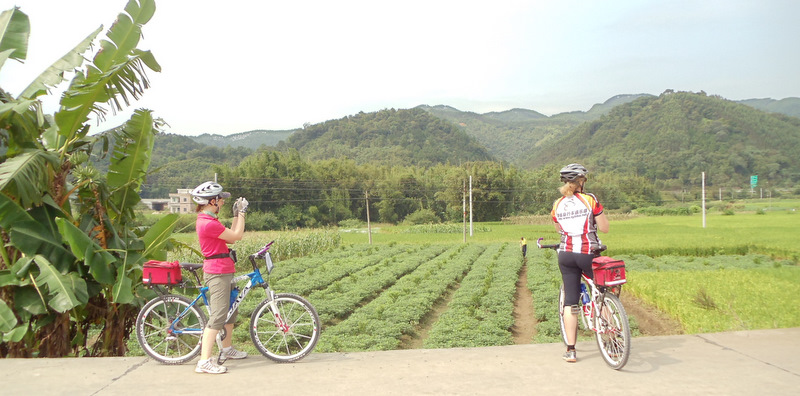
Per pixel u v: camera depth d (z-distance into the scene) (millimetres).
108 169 9203
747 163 193375
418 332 14859
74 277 7367
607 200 125375
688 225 71750
